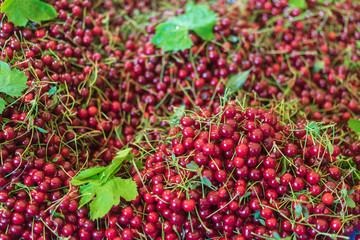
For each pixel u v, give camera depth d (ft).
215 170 2.89
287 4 3.88
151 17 3.90
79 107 3.34
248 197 2.93
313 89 3.72
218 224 2.90
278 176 2.91
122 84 3.60
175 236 2.90
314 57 3.79
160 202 2.89
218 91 3.51
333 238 2.80
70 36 3.46
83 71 3.39
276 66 3.73
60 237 2.86
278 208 2.84
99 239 2.90
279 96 3.60
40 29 3.37
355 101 3.63
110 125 3.42
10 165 2.90
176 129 3.07
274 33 3.83
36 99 3.01
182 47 3.52
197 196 2.87
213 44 3.60
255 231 2.85
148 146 3.30
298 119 3.33
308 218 2.84
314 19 3.87
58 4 3.45
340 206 2.89
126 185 2.94
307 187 2.91
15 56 3.17
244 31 3.71
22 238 2.93
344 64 3.82
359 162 3.09
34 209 2.86
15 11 3.23
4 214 2.85
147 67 3.58
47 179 2.94
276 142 2.96
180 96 3.65
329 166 3.00
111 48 3.62
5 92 2.96
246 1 3.99
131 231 2.87
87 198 2.89
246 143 2.89
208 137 2.91
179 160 2.94
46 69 3.22
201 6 3.76
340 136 3.32
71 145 3.21
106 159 3.27
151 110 3.59
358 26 3.96
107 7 3.86
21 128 2.98
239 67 3.61
